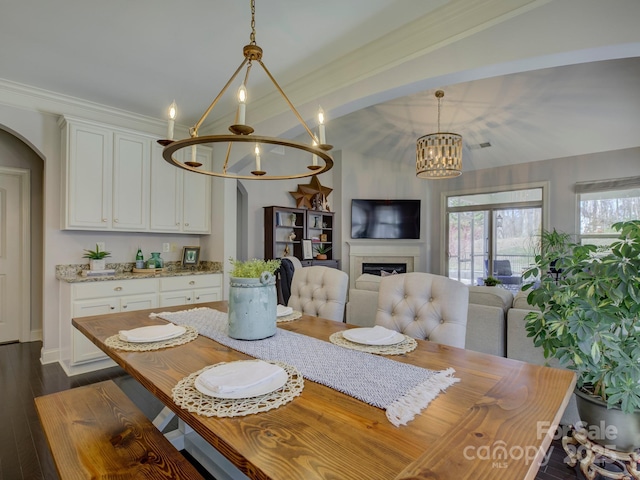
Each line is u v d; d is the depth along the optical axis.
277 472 0.69
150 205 3.86
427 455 0.74
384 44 2.58
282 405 0.97
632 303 1.56
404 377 1.17
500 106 4.32
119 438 1.30
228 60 2.82
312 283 2.35
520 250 6.04
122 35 2.47
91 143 3.44
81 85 3.23
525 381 1.15
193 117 4.01
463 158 6.19
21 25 2.36
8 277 4.05
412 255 6.81
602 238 5.20
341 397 1.03
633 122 4.40
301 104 3.22
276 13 2.25
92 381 3.00
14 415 2.41
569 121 4.60
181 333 1.67
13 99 3.25
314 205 6.23
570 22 1.91
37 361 3.46
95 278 3.21
